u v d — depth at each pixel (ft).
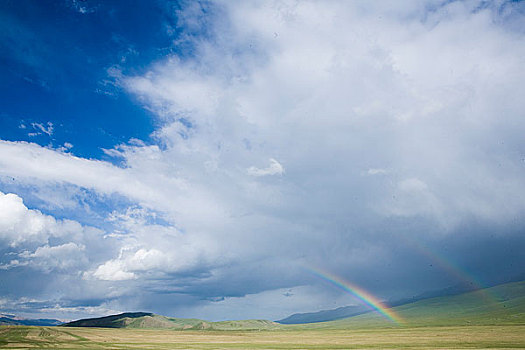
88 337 601.62
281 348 406.82
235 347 430.20
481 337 453.58
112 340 568.00
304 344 465.06
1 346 451.94
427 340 446.60
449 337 478.18
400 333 630.74
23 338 542.57
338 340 527.81
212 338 655.76
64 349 410.93
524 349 304.50
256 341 557.33
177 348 415.85
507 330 563.48
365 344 425.28
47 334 593.83
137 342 533.55
